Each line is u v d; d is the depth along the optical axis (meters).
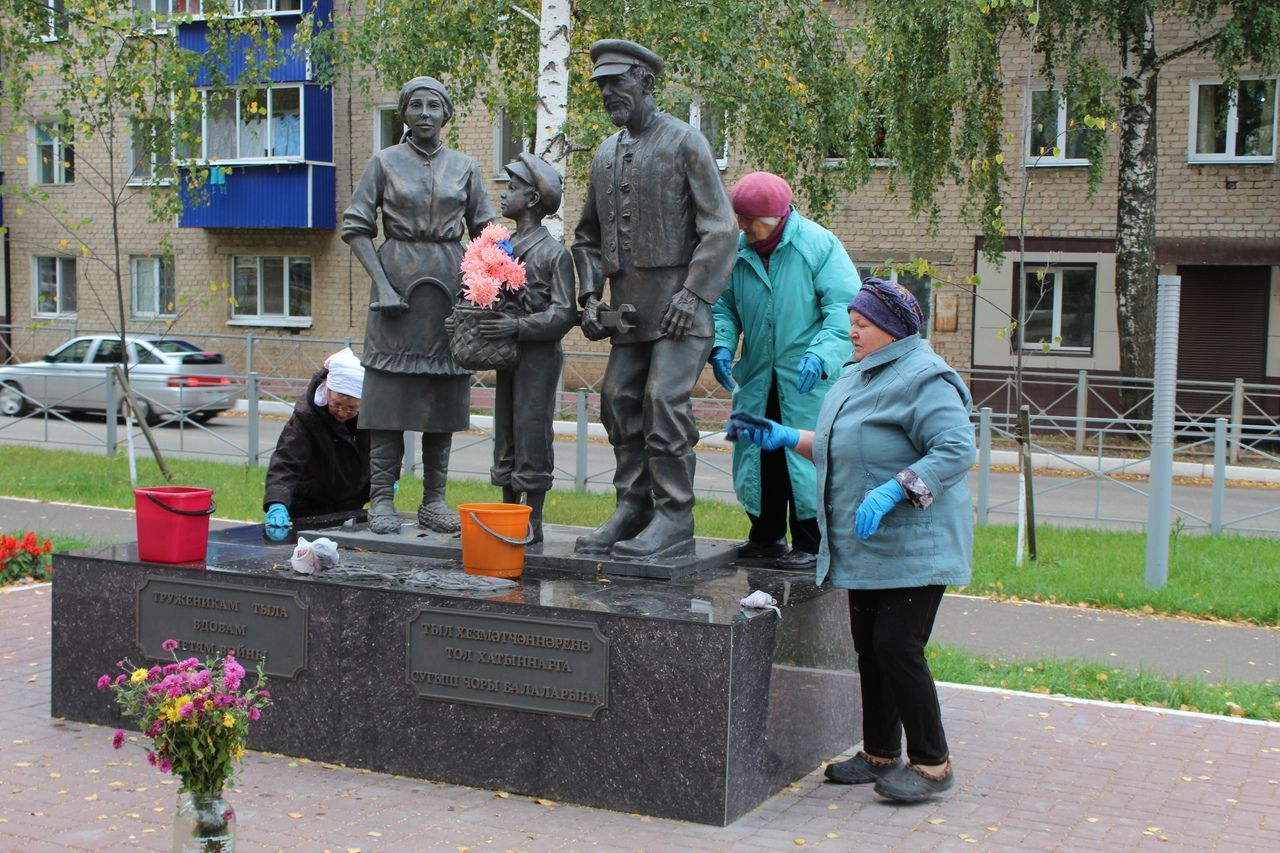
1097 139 19.05
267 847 4.49
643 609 5.00
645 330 5.74
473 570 5.62
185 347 23.66
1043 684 7.16
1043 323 23.30
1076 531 12.38
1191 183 22.12
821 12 16.86
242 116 27.92
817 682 5.59
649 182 5.62
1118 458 16.14
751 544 6.47
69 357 23.34
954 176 19.27
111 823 4.71
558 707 5.01
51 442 18.81
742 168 21.06
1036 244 23.02
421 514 6.75
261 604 5.59
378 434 6.58
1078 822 4.97
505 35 16.77
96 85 15.45
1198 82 22.00
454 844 4.56
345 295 28.52
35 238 31.06
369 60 18.28
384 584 5.42
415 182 6.45
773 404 6.32
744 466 6.33
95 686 5.96
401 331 6.40
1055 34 21.14
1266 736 6.23
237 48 19.91
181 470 15.77
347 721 5.43
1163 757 5.86
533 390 6.03
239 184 28.02
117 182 29.59
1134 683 7.09
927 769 5.16
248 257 29.34
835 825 4.86
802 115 16.00
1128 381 19.25
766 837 4.69
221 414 22.41
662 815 4.87
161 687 3.92
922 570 4.97
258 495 13.61
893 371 5.09
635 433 5.94
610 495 13.87
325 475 7.23
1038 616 9.05
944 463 4.88
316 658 5.48
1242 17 19.11
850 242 24.03
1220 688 7.06
